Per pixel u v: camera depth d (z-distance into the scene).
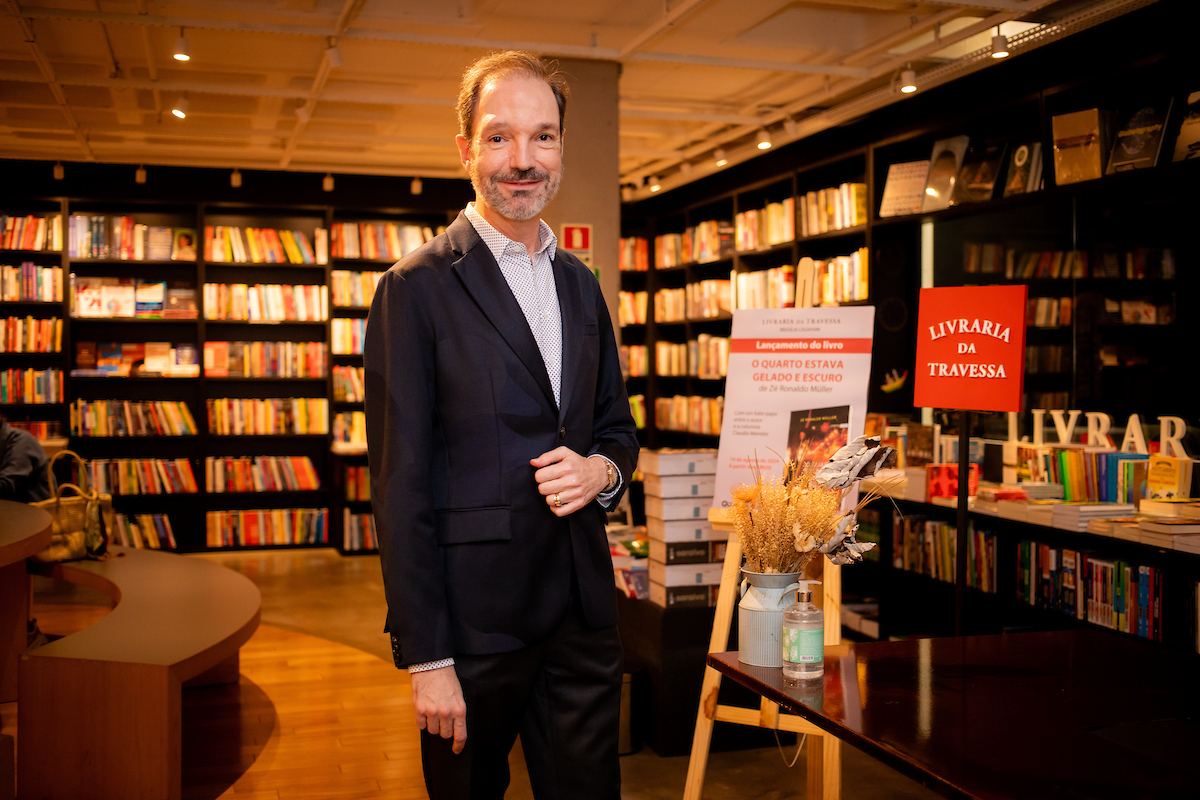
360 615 5.54
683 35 4.52
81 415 7.46
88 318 7.50
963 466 2.95
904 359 5.51
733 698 3.38
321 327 8.28
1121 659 1.73
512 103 1.46
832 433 2.86
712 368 7.58
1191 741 1.30
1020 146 4.54
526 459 1.47
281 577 6.68
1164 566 3.56
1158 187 3.97
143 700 2.79
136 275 7.83
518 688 1.48
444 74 5.06
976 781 1.16
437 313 1.45
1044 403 4.63
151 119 5.99
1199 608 3.22
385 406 1.42
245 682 4.27
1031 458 4.15
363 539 7.59
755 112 5.77
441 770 1.45
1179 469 3.42
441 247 1.51
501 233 1.54
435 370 1.46
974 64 4.36
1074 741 1.30
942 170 5.00
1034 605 3.99
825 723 1.40
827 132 5.90
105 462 7.48
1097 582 3.66
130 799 2.78
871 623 5.02
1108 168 4.00
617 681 1.60
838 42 4.65
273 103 5.65
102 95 5.44
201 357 7.72
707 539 3.37
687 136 6.45
